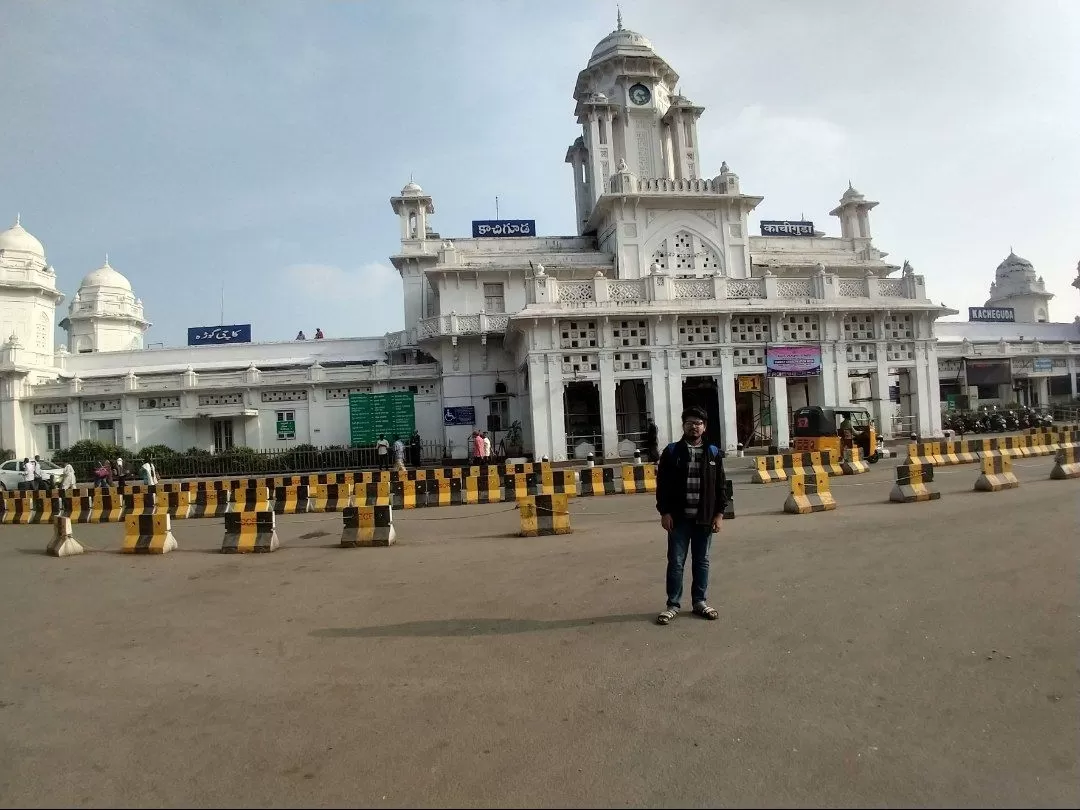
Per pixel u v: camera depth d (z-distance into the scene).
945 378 45.34
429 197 44.09
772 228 46.56
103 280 62.06
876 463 21.95
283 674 5.54
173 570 10.16
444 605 7.37
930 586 7.01
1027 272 68.00
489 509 15.98
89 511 16.91
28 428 36.78
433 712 4.65
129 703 5.07
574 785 3.64
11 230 43.59
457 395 35.75
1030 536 8.98
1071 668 4.88
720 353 27.12
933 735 4.03
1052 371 48.28
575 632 6.20
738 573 7.97
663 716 4.41
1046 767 3.65
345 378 36.47
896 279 29.20
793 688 4.75
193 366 41.91
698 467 6.50
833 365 27.94
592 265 36.88
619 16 41.16
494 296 37.31
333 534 13.09
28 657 6.26
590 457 21.83
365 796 3.62
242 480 21.53
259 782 3.82
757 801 3.41
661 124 40.50
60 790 3.81
